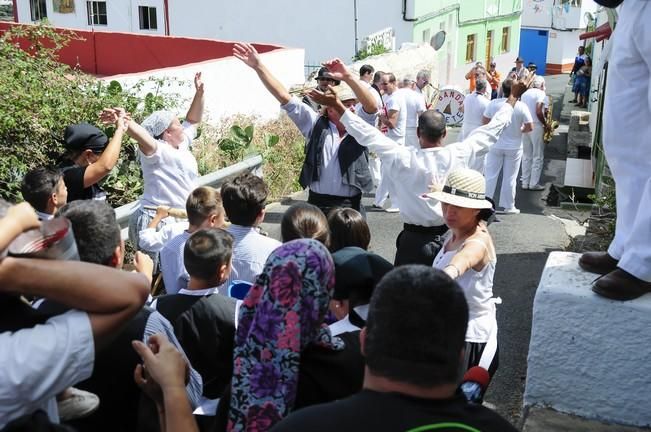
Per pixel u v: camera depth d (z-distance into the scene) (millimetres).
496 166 11141
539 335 3814
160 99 9211
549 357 3818
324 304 2396
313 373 2574
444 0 27391
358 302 3012
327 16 23953
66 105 7695
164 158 6117
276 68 14562
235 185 4617
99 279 1888
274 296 2328
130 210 6414
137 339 2789
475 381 3404
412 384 1849
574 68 34969
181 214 5930
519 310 7070
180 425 2240
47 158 7457
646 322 3596
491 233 9930
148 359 2342
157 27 25578
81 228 2840
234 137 10820
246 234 4668
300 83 14844
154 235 5621
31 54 9219
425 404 1849
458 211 4102
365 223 4004
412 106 12727
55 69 8305
